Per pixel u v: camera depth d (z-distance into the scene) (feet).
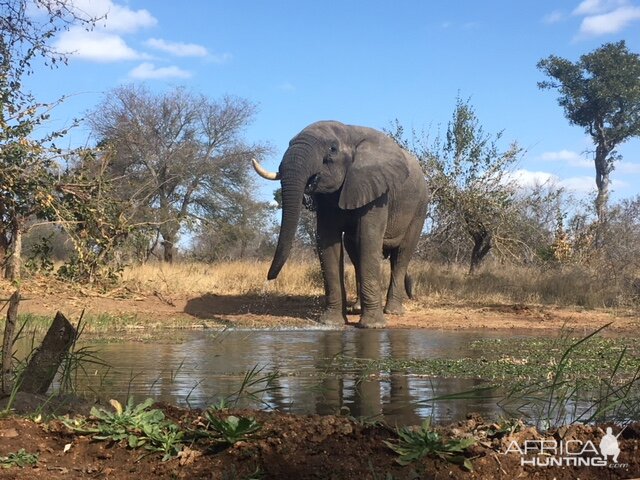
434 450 13.37
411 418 18.38
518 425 15.78
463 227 77.51
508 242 77.87
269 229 136.26
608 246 81.35
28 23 37.27
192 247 126.93
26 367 18.81
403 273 53.67
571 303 62.80
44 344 19.07
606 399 18.38
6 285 50.52
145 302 53.31
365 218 46.57
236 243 128.47
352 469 12.90
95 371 25.40
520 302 62.49
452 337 39.55
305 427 14.67
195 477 12.77
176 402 19.84
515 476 13.06
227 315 50.01
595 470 13.29
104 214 55.36
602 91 127.44
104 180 55.57
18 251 53.21
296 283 63.57
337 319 47.01
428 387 22.90
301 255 93.25
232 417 14.14
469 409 19.60
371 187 45.88
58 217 51.47
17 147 48.01
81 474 12.87
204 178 121.29
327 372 25.96
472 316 51.80
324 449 13.61
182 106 118.83
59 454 13.73
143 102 117.70
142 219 100.68
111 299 52.70
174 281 61.31
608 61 129.08
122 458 13.56
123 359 28.99
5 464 13.04
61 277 55.06
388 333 41.96
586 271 70.18
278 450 13.58
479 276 68.69
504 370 26.48
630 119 131.64
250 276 64.85
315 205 48.44
